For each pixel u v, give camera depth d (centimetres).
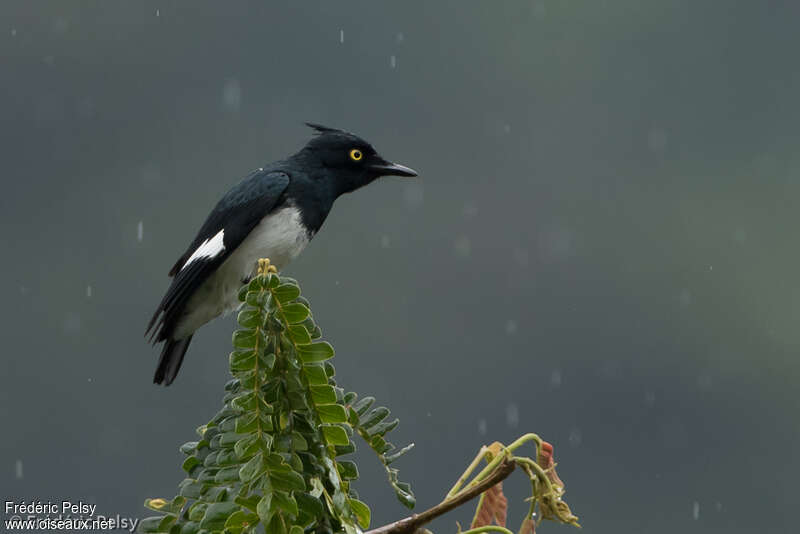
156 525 334
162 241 4178
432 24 5059
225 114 4703
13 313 3681
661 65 5191
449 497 356
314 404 338
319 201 786
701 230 4306
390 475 362
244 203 767
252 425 329
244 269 767
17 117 4597
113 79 4734
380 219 3988
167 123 4697
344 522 330
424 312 3738
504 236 4172
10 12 4838
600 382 3600
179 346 773
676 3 5328
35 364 3509
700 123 5059
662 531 3288
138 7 4862
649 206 4444
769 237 4266
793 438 3556
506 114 4850
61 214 4272
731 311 3938
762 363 3738
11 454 3123
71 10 4788
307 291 3759
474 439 3281
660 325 3850
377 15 4959
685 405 3603
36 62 4819
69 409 3266
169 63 4741
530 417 3406
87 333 3622
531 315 3831
